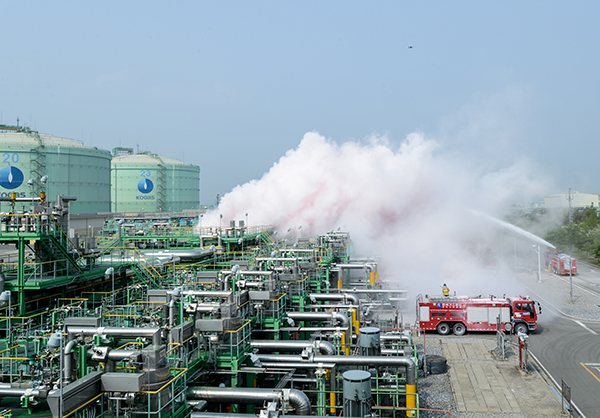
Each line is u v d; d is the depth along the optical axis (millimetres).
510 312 48000
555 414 30078
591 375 37094
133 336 18453
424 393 33719
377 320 42625
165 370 17031
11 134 102250
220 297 24891
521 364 38375
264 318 31141
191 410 19328
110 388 15961
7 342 24406
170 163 159750
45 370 19969
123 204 150250
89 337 20141
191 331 22438
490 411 30562
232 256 61719
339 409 27219
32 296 34281
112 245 58844
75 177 107438
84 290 39688
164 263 46812
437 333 49312
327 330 35719
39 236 33125
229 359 23594
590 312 59312
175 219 88875
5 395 18156
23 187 98688
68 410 14531
